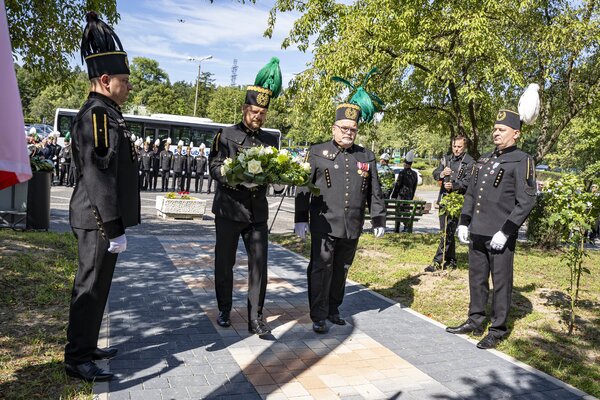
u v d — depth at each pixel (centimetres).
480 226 520
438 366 447
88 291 360
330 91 1002
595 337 555
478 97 1029
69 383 361
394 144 4891
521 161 506
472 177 549
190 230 1115
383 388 396
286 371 414
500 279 506
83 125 341
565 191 558
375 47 1004
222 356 432
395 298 666
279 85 487
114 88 362
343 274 534
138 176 384
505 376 434
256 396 367
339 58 980
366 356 458
